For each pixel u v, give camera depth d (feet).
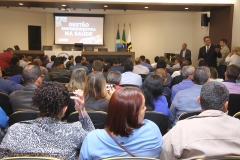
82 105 5.95
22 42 44.19
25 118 7.88
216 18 29.63
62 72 18.29
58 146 4.85
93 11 43.27
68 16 44.68
